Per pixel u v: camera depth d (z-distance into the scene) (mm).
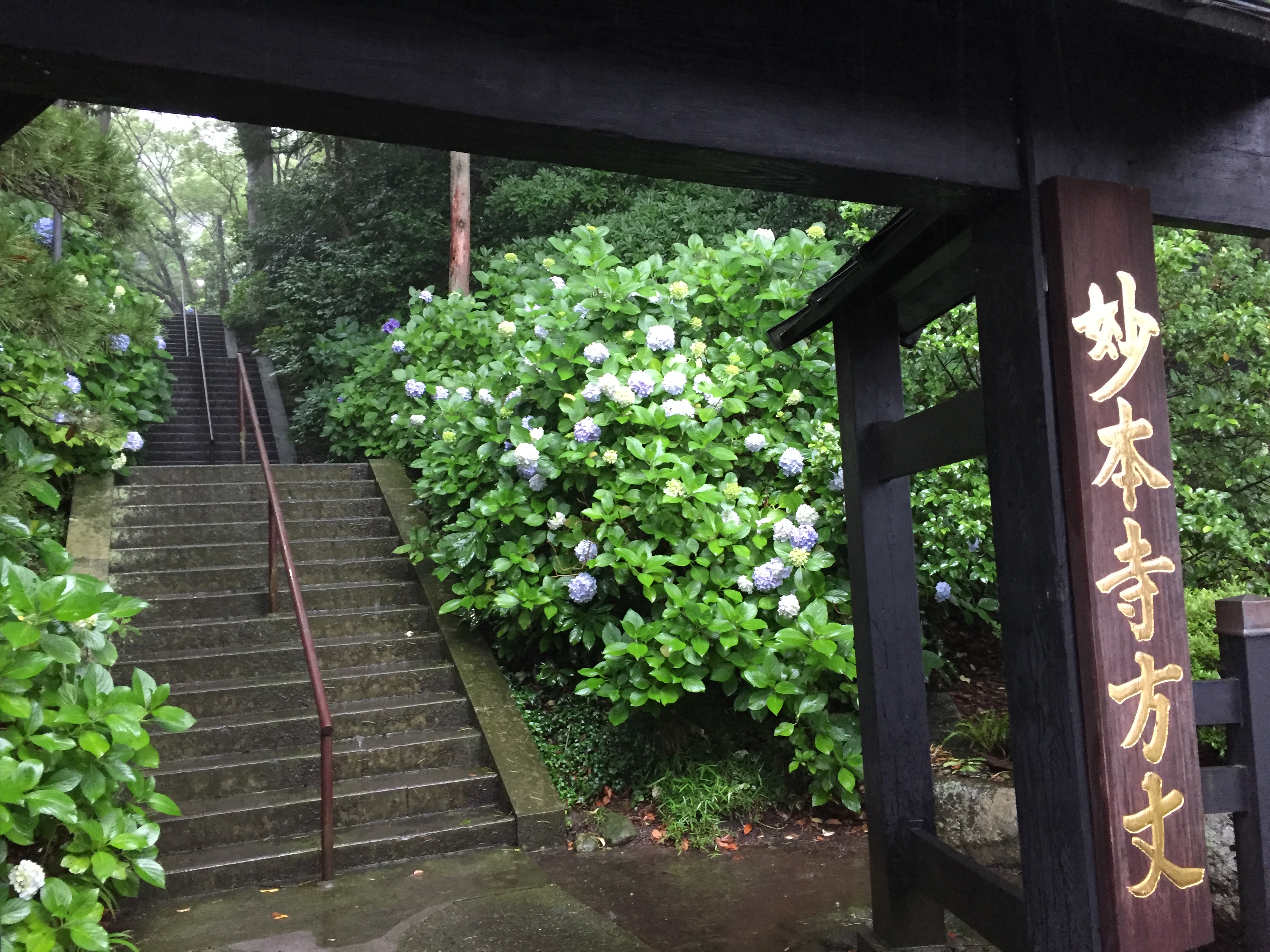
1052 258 1851
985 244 2008
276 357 11375
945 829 3471
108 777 2795
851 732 3854
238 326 14867
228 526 5578
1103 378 1854
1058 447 1859
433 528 5711
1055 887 1872
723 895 3270
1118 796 1788
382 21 1432
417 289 11078
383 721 4316
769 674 3779
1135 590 1843
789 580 4078
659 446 4215
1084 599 1815
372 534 5926
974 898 2332
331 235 12586
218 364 12422
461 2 1481
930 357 4691
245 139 17109
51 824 2725
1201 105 2035
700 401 4492
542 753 4328
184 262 30109
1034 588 1901
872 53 1762
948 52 1833
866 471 2852
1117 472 1847
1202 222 2031
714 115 1620
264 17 1370
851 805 3734
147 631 4574
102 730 2775
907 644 2824
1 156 3010
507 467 4801
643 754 4195
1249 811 2145
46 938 2482
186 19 1330
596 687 3938
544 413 4992
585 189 9305
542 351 4926
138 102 1435
